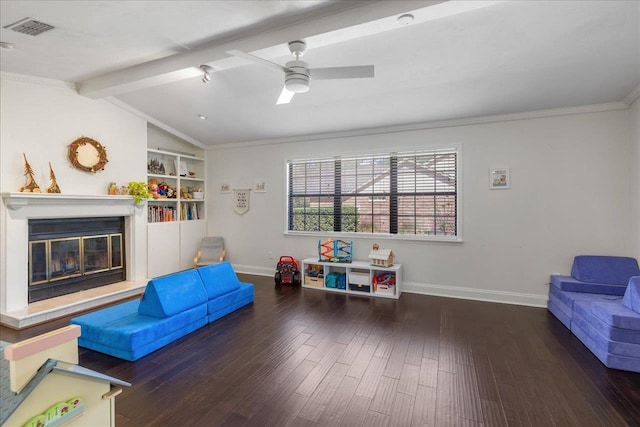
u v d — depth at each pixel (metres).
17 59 3.16
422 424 1.88
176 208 5.61
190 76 3.30
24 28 2.58
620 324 2.45
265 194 5.63
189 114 4.71
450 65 3.06
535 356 2.68
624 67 2.92
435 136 4.43
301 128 4.95
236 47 2.78
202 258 5.84
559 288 3.48
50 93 3.76
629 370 2.43
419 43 2.72
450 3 2.08
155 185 5.11
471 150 4.24
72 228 4.05
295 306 4.01
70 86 3.92
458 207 4.30
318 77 2.59
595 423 1.89
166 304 2.99
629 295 2.64
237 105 4.32
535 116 3.92
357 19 2.31
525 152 3.99
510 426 1.87
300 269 5.33
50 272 3.82
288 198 5.48
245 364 2.57
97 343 2.76
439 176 4.46
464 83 3.39
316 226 5.29
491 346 2.87
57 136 3.82
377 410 2.01
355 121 4.54
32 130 3.61
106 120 4.34
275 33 2.61
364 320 3.53
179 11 2.37
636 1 2.13
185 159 5.98
